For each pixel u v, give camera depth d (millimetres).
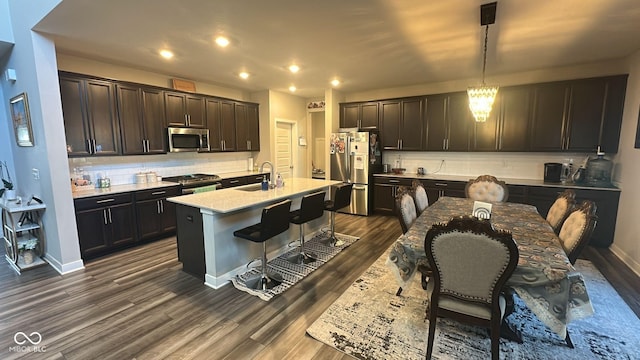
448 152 5480
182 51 3465
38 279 3014
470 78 4973
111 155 3873
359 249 3883
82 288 2834
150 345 2045
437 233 1718
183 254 3186
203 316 2385
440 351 1974
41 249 3463
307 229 4242
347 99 6402
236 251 3107
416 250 2016
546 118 4352
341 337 2121
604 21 2637
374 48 3352
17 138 3600
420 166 5777
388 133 5711
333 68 4258
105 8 2357
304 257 3553
